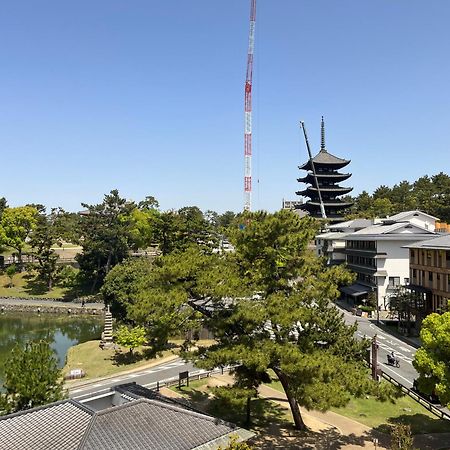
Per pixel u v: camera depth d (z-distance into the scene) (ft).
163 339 90.07
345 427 100.99
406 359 160.56
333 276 93.20
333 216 426.92
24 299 310.45
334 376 82.89
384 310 248.52
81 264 318.24
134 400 70.64
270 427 99.81
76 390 129.18
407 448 82.07
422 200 426.10
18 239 358.64
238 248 94.32
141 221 344.08
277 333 88.94
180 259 93.81
